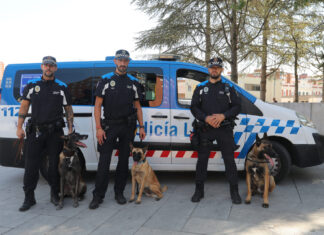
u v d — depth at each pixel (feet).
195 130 10.55
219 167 12.39
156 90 12.32
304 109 29.81
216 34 28.32
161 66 12.46
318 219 8.81
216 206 10.07
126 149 10.41
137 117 10.82
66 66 12.58
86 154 12.37
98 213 9.46
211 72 10.24
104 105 10.14
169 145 12.20
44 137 9.74
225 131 10.27
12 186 12.76
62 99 9.98
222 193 11.58
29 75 12.46
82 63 12.58
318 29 30.42
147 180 10.65
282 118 12.39
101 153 10.19
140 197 10.50
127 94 10.02
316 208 9.79
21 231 8.07
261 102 12.48
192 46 28.32
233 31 25.38
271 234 7.77
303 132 12.40
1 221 8.80
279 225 8.36
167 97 12.27
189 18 27.25
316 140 12.59
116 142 10.61
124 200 10.44
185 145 12.17
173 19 27.32
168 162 12.39
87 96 12.32
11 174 14.99
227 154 10.38
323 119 28.32
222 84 10.37
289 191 11.72
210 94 10.32
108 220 8.86
